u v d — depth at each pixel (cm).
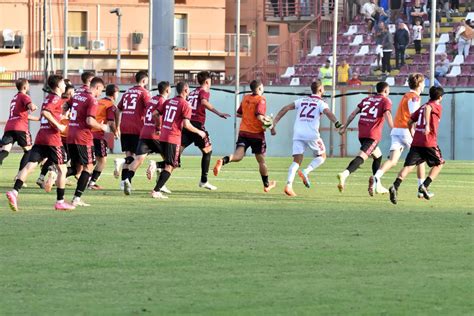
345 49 10444
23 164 4769
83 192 4181
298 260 2564
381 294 2155
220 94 7594
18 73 11688
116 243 2842
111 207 3784
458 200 4166
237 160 4491
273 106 7619
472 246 2803
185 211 3659
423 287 2227
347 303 2067
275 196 4300
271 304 2056
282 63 11156
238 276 2350
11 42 12700
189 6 13675
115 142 7838
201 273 2389
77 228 3158
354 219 3434
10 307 2031
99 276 2352
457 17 10044
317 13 11269
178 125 4144
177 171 5797
